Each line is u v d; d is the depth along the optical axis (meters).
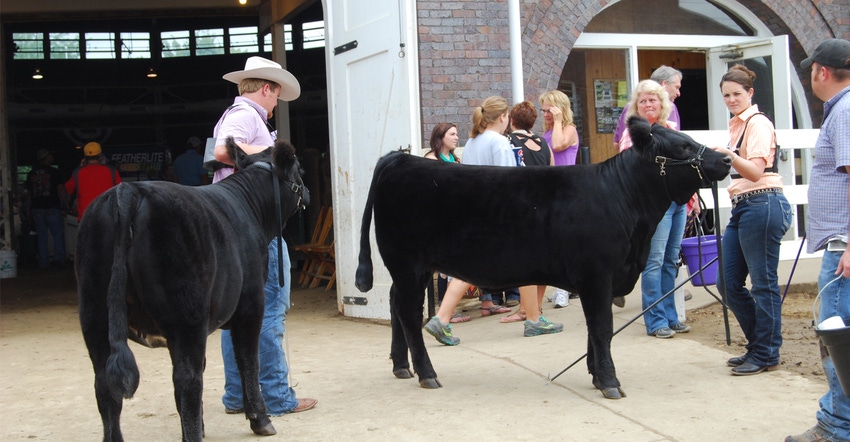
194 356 3.59
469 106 8.44
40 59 21.67
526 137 7.09
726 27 10.57
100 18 14.52
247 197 4.34
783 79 9.82
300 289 11.12
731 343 6.08
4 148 13.76
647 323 6.43
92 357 3.54
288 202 4.57
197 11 14.65
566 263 4.89
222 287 3.82
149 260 3.48
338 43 8.59
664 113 6.08
